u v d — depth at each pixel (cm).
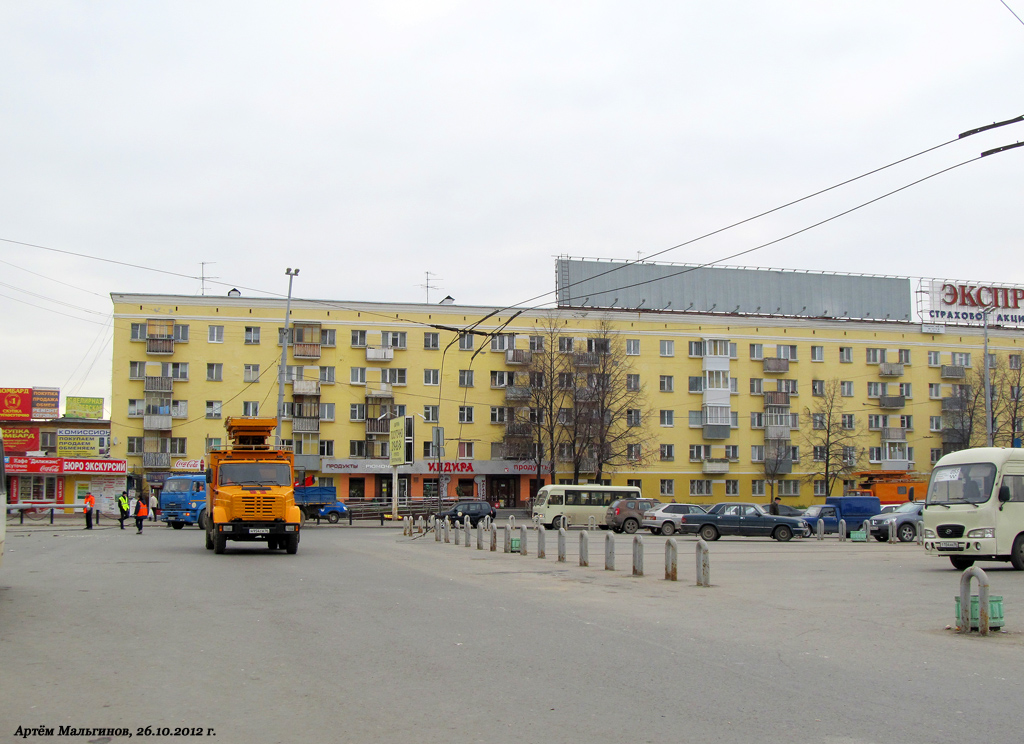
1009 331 8000
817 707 738
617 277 7612
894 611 1344
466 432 7131
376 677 843
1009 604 1437
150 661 915
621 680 834
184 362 6712
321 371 6956
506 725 678
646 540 3856
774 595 1542
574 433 6925
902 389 7788
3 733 655
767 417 7519
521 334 7275
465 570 1995
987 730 672
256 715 706
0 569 1931
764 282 7988
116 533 3859
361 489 6988
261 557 2345
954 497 2098
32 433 6116
